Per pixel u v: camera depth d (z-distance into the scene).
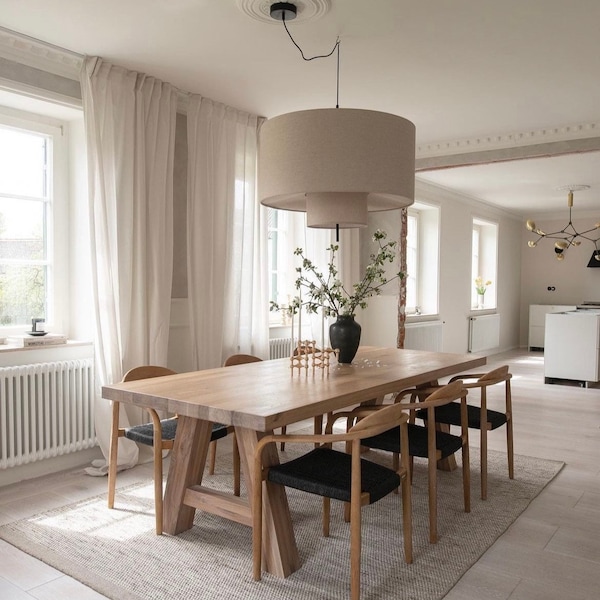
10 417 3.56
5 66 3.52
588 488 3.62
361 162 2.72
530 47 3.62
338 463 2.58
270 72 4.09
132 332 4.10
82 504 3.28
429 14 3.18
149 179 4.19
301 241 6.05
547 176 7.64
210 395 2.64
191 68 4.02
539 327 11.18
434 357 4.00
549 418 5.46
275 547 2.49
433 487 2.82
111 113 3.91
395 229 6.75
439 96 4.58
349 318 3.64
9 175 3.92
